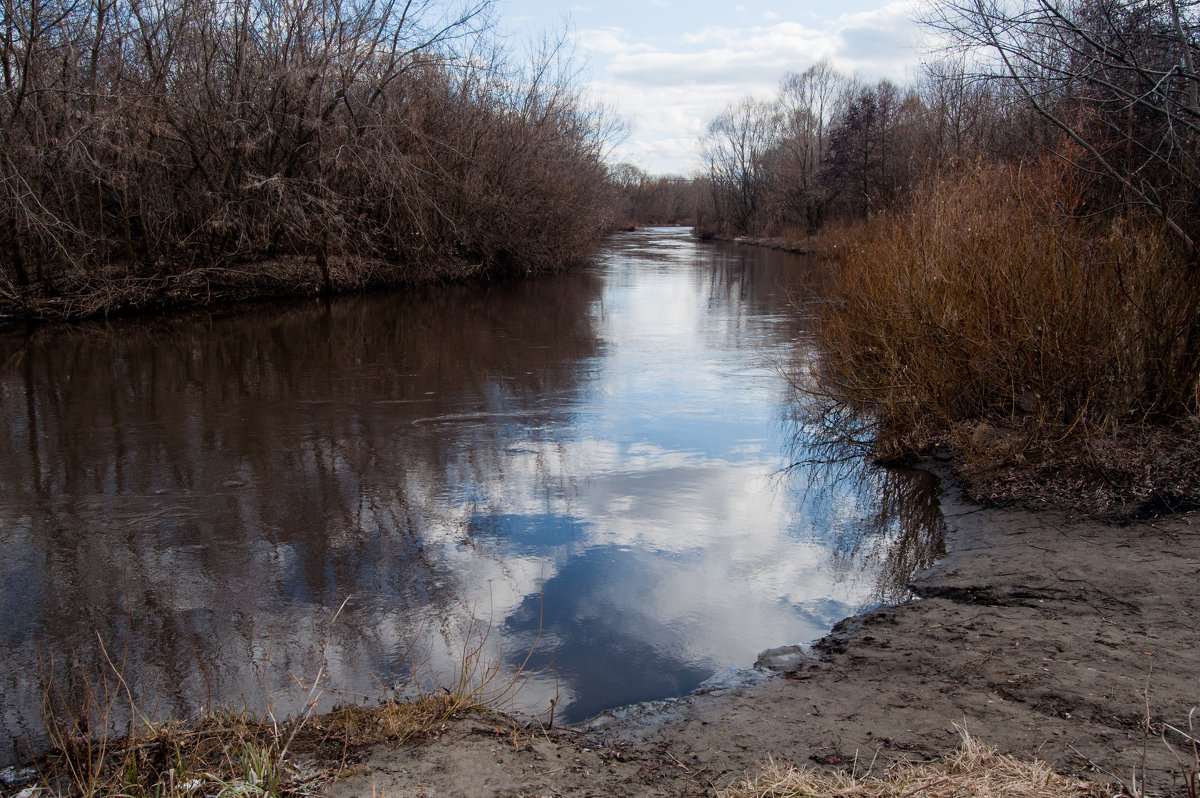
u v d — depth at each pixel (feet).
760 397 34.32
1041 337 23.27
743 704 12.54
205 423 29.94
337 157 62.13
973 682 12.44
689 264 110.73
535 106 87.40
